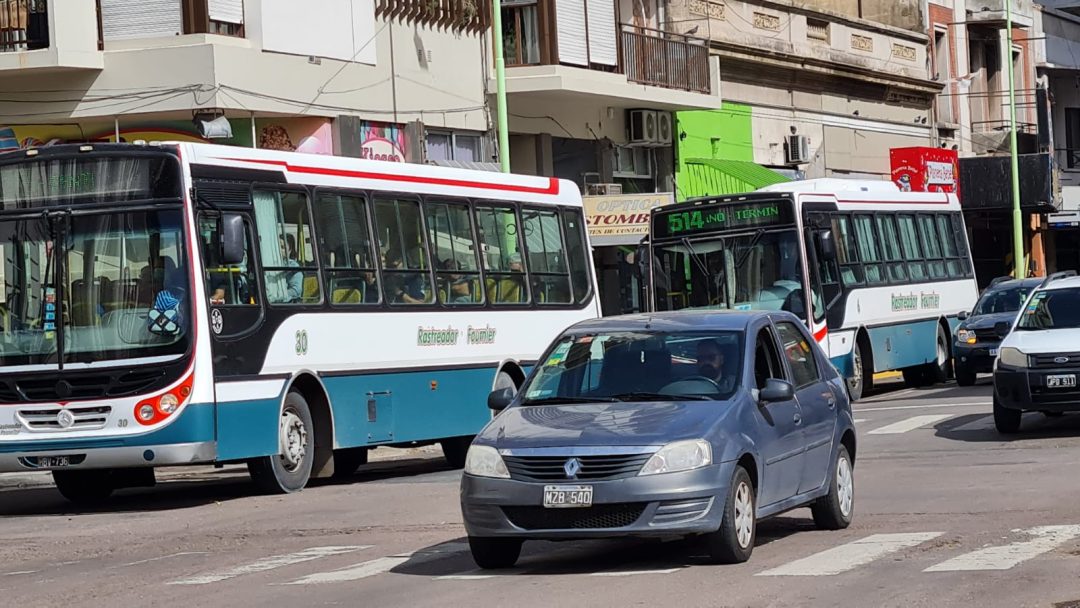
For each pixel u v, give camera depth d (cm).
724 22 4788
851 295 3291
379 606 1135
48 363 1847
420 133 3444
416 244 2270
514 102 3838
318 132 3175
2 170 1892
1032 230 6788
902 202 3697
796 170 5197
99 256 1861
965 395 3253
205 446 1847
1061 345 2250
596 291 2714
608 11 3975
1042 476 1808
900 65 5984
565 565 1309
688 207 3186
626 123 4303
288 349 1992
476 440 1266
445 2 3550
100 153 1873
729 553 1243
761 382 1359
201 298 1858
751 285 3119
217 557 1458
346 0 3253
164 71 2919
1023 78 7112
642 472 1201
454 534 1549
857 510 1606
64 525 1788
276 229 2002
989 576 1156
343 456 2334
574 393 1336
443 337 2297
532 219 2562
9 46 2931
